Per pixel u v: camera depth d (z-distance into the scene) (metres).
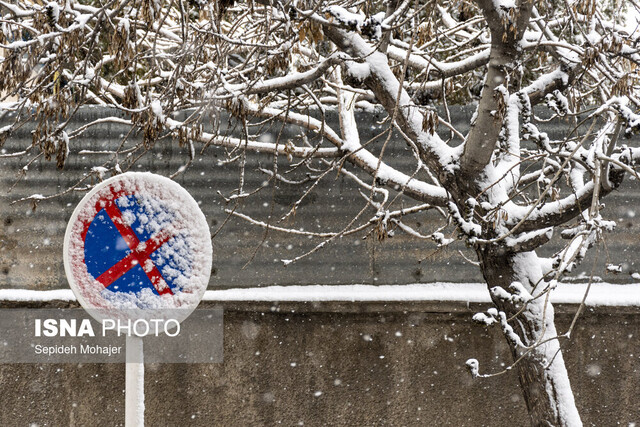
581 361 7.06
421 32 4.46
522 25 4.46
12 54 4.70
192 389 6.98
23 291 6.99
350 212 7.18
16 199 7.05
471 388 7.02
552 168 5.91
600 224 4.12
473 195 5.28
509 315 5.46
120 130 7.12
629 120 4.19
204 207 7.15
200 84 5.30
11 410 6.91
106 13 4.48
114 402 6.96
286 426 7.00
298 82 5.18
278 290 7.10
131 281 3.26
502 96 4.43
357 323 7.06
